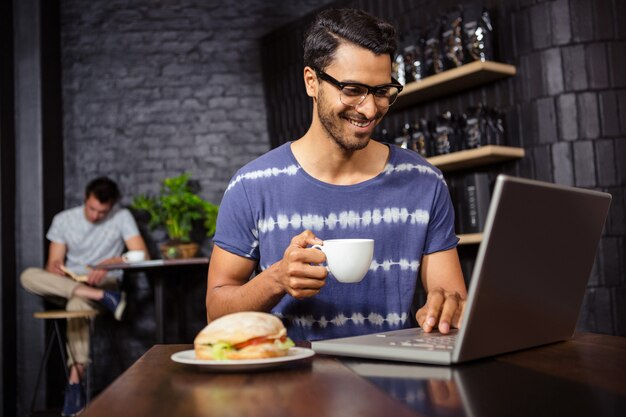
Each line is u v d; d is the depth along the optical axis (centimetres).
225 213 151
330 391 74
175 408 68
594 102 318
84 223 466
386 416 62
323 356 100
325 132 144
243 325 89
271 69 525
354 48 131
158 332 436
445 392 73
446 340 100
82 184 522
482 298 87
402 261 150
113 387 79
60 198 506
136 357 509
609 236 312
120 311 439
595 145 317
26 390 455
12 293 450
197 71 538
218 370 88
